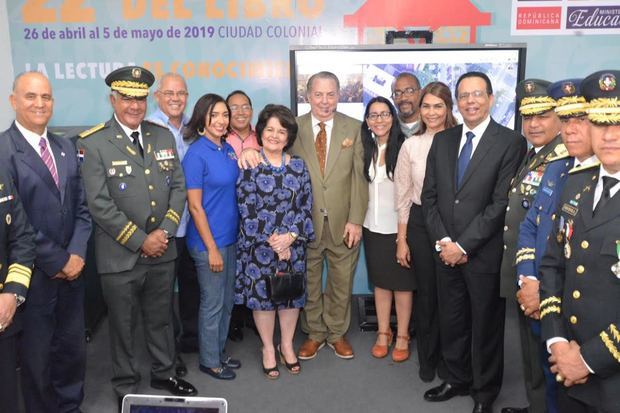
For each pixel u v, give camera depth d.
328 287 3.25
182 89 3.03
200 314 2.94
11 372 2.09
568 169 2.03
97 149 2.44
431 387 2.87
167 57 4.02
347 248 3.12
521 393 2.81
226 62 4.04
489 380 2.56
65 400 2.54
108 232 2.46
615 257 1.55
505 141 2.41
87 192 2.43
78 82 4.04
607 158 1.54
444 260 2.51
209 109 2.74
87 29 3.97
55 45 3.99
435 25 3.97
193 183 2.74
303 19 3.99
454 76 3.83
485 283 2.47
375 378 2.98
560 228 1.79
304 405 2.71
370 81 3.85
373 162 3.04
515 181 2.34
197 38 4.00
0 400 2.07
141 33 3.99
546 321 1.79
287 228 2.81
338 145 3.01
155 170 2.56
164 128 2.69
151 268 2.61
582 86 1.59
